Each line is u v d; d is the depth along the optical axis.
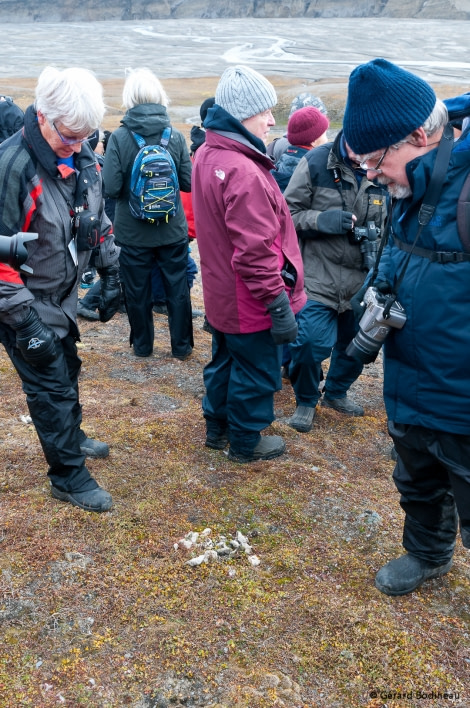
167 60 83.62
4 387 4.37
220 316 3.20
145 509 3.02
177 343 5.29
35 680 2.17
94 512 2.96
